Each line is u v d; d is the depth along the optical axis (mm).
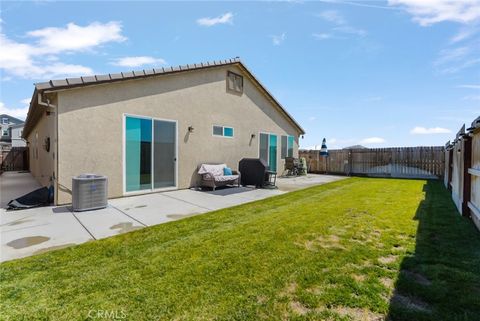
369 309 2035
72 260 2916
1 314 1957
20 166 17531
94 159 6309
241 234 3822
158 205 5984
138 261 2889
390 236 3717
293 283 2420
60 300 2141
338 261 2889
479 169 4121
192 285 2377
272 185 9367
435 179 12375
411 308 2039
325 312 2002
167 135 7895
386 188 9023
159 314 1971
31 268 2711
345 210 5371
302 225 4258
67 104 5883
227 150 10039
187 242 3502
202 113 8969
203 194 7520
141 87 7215
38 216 4887
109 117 6562
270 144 12641
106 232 3979
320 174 15484
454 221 4508
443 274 2570
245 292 2268
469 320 1891
